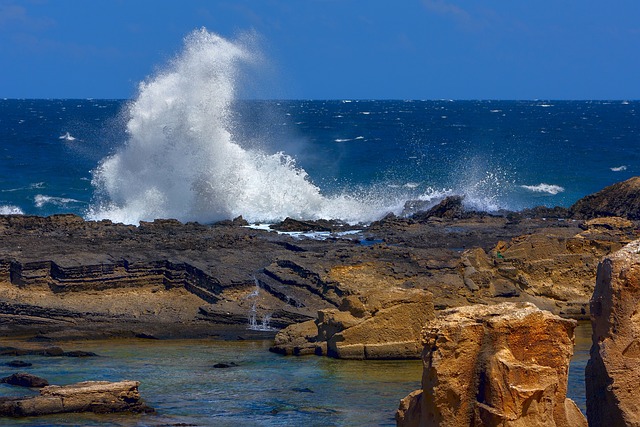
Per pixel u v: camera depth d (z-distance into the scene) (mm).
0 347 45188
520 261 56656
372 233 73062
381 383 38625
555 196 122312
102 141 179125
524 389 20422
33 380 37281
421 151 173500
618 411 22156
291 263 56188
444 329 20891
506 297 54344
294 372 40625
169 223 71000
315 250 61906
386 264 56125
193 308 53438
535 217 82750
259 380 39156
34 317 50906
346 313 44062
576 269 57156
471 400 20781
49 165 140375
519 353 21047
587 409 23391
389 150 175125
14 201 110000
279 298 53312
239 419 33125
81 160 148500
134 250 59219
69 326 49875
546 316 21297
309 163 150875
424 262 57031
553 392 20750
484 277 54750
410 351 43312
